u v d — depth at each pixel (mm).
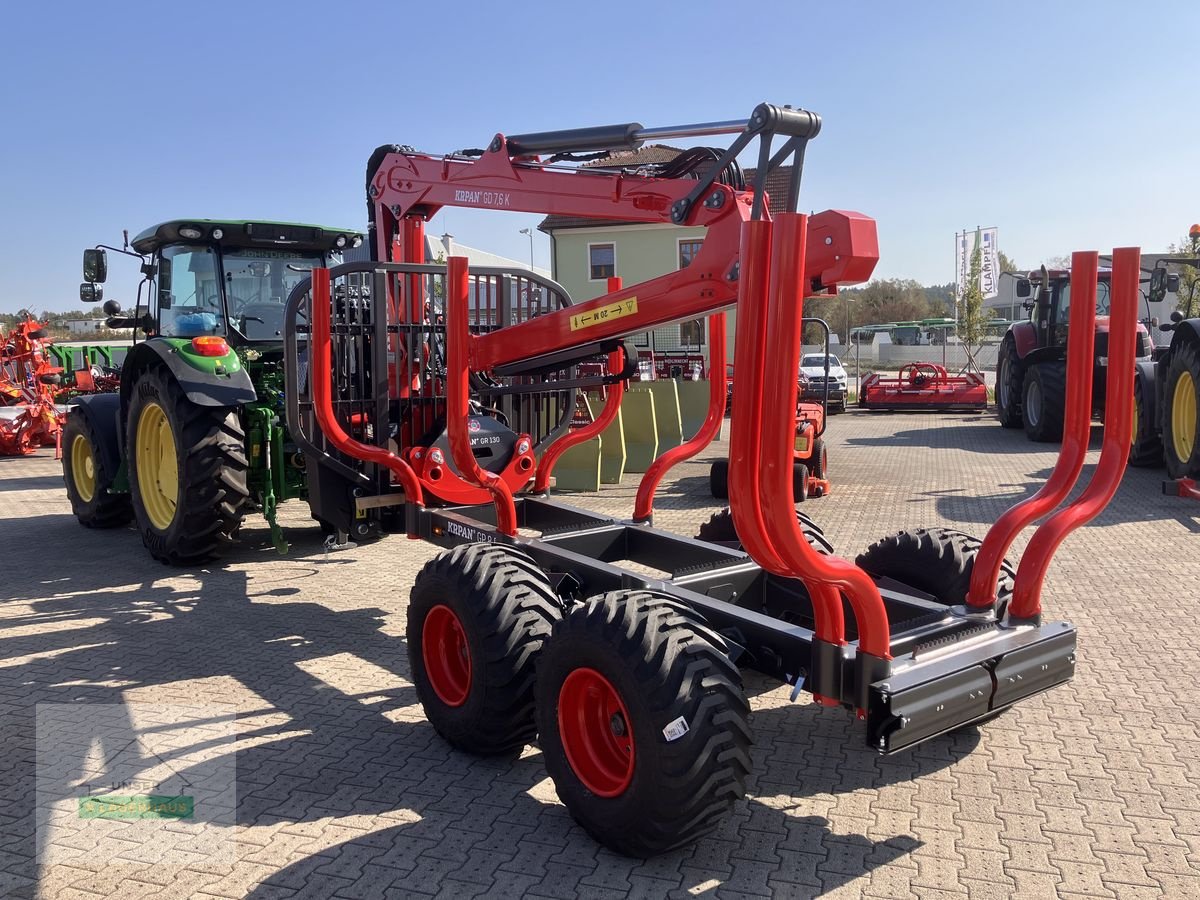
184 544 5996
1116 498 8367
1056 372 12867
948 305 59594
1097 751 3430
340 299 5062
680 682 2570
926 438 14156
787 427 2320
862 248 2916
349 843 2842
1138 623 4809
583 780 2834
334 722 3748
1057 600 5211
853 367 33500
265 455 6160
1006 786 3178
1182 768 3287
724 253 3477
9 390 13133
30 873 2703
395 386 5148
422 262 5641
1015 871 2672
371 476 5141
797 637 2832
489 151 4938
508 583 3305
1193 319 8773
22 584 5840
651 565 4391
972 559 3650
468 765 3369
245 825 2945
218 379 5824
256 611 5242
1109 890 2574
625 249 27250
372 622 5031
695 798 2557
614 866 2711
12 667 4363
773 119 3111
